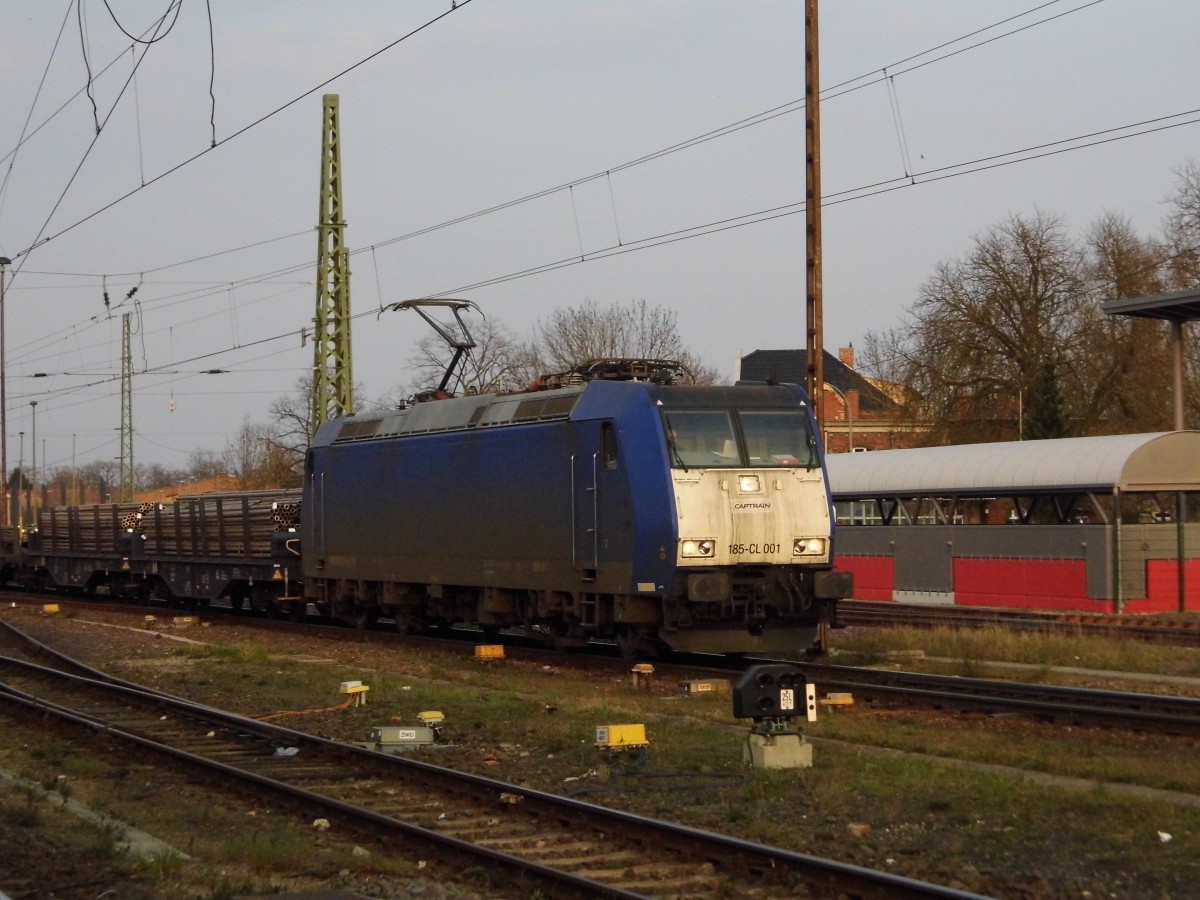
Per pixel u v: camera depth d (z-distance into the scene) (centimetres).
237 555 3291
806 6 2219
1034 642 2214
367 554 2711
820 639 2198
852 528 3662
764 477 1983
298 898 858
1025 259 5616
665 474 1931
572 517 2111
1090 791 1109
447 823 1069
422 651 2416
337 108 3862
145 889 881
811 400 2127
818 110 2216
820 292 2203
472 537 2373
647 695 1775
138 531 3862
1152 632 2428
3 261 5009
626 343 6544
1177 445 3042
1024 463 3188
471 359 2848
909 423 5688
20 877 907
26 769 1334
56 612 3656
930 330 5628
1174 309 3294
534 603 2259
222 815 1134
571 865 933
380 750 1407
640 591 1956
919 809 1064
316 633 2862
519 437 2252
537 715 1603
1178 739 1358
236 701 1827
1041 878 862
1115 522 2972
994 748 1330
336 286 3831
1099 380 5547
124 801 1195
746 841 934
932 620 2881
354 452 2775
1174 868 880
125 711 1738
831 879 850
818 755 1284
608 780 1214
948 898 778
